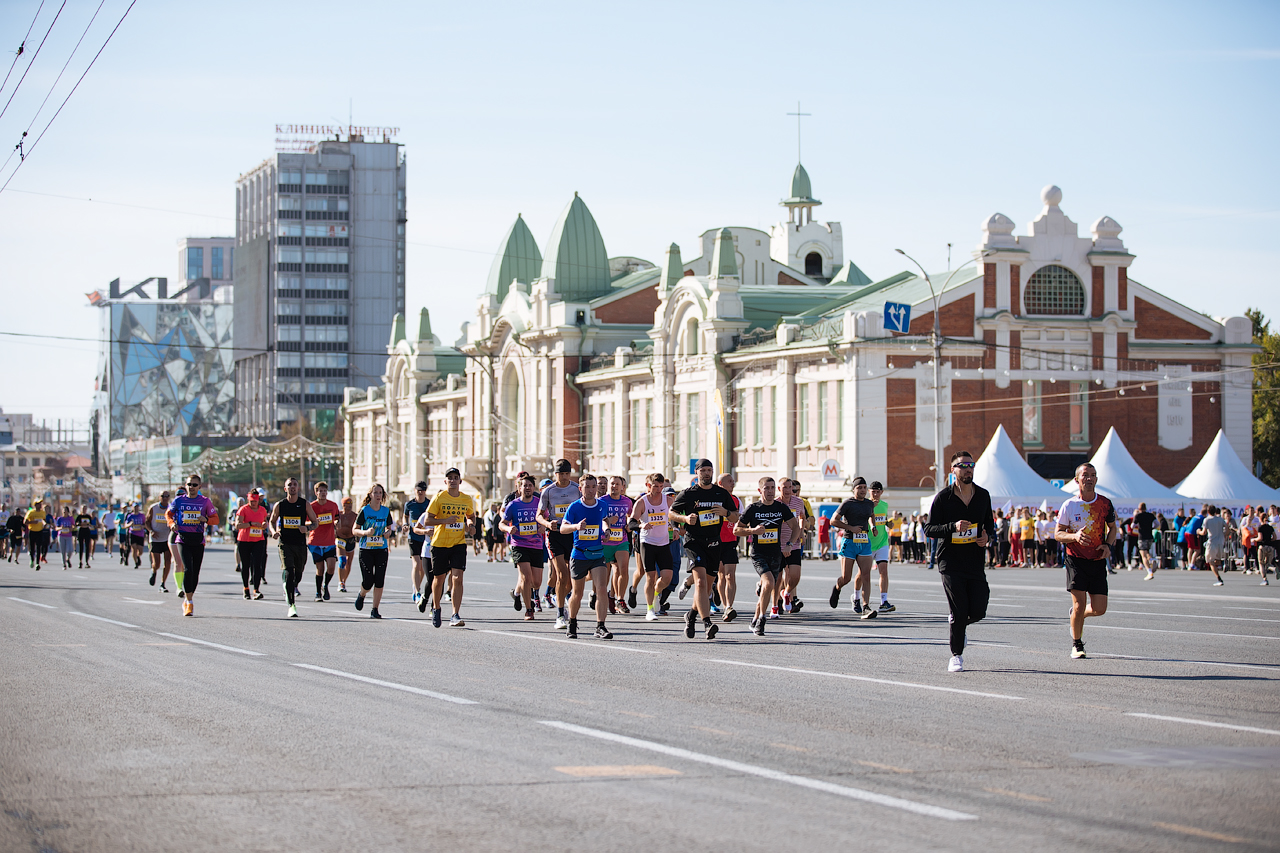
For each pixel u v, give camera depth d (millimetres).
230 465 141250
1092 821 8648
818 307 71562
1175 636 20672
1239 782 9820
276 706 13484
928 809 8953
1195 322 67625
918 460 62875
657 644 19922
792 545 25141
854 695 14195
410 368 110000
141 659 17797
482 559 59938
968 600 16234
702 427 74000
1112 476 54375
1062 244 65688
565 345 85562
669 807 9023
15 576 44250
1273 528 41156
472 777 10000
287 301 197500
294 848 8086
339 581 36562
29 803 9312
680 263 80125
